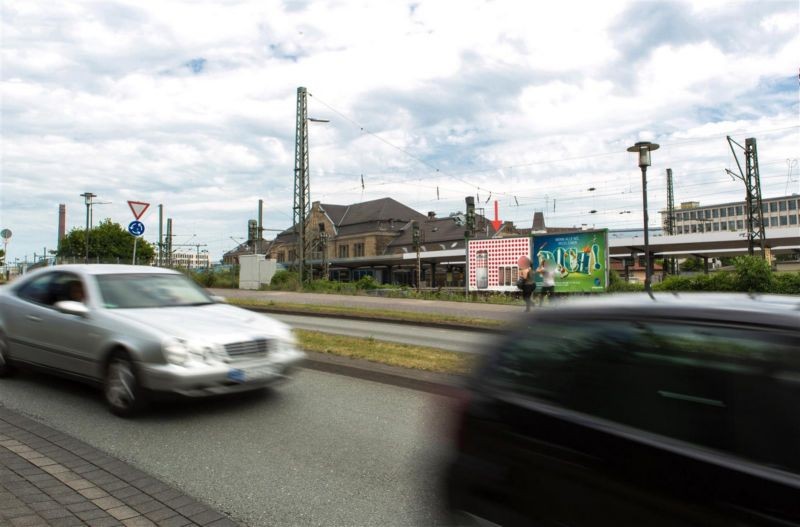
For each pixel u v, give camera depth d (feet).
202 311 21.47
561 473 7.97
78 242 215.92
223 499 12.80
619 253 202.18
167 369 17.99
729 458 6.69
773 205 407.03
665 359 7.74
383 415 19.42
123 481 13.32
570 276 81.56
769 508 6.16
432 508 12.29
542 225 314.96
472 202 113.29
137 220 57.72
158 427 18.01
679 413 7.33
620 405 7.87
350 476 14.08
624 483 7.31
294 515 12.05
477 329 47.98
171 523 11.32
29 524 10.75
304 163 113.39
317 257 310.45
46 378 24.84
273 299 76.48
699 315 7.77
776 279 84.74
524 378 9.16
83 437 17.01
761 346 7.06
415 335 43.34
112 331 19.44
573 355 8.71
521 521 8.32
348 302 72.23
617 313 8.59
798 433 6.44
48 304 22.85
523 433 8.59
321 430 17.75
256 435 17.26
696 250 185.37
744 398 6.91
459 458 9.44
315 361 27.35
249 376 19.27
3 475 13.21
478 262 91.40
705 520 6.55
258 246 361.51
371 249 287.07
